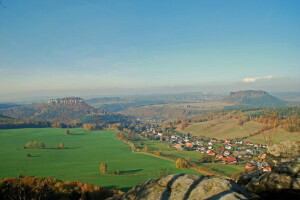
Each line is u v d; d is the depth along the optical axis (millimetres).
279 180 7191
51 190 21922
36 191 12523
